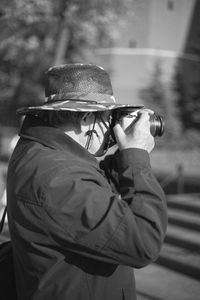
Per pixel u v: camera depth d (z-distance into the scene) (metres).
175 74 21.16
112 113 1.53
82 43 16.80
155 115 1.55
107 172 1.59
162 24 21.05
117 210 1.33
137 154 1.42
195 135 19.30
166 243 6.09
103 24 14.09
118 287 1.44
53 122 1.51
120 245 1.31
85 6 12.85
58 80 1.50
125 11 14.27
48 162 1.39
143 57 20.69
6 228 4.91
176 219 6.65
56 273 1.37
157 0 20.66
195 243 5.75
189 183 9.84
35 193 1.35
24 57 17.19
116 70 20.44
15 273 1.54
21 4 12.67
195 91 21.09
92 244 1.32
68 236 1.32
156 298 4.48
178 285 4.85
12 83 21.33
